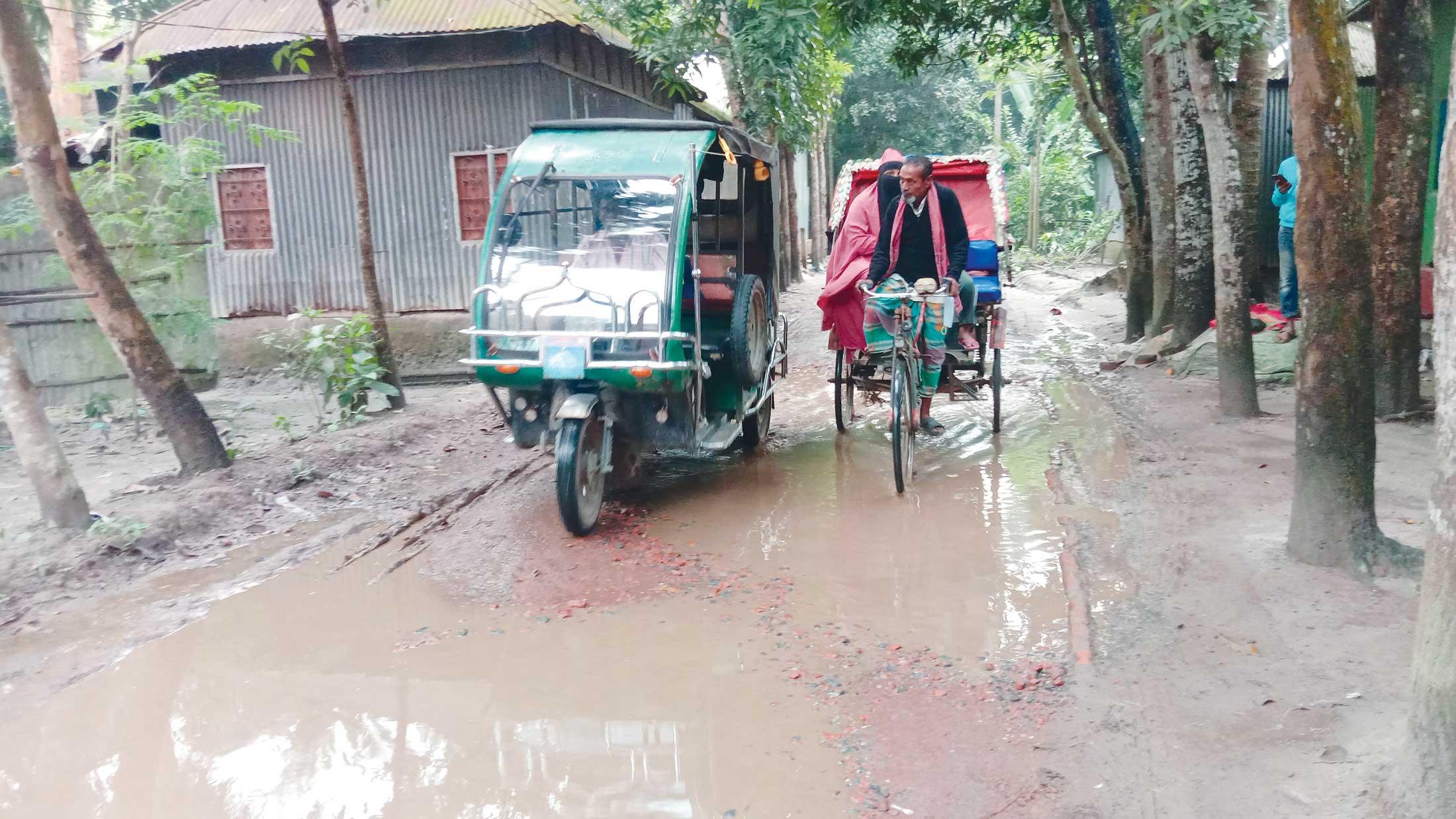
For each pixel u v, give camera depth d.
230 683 4.55
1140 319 13.32
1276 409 8.66
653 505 7.07
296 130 13.69
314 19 13.29
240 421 10.55
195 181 10.63
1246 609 4.60
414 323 13.77
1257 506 6.05
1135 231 13.18
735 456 8.44
